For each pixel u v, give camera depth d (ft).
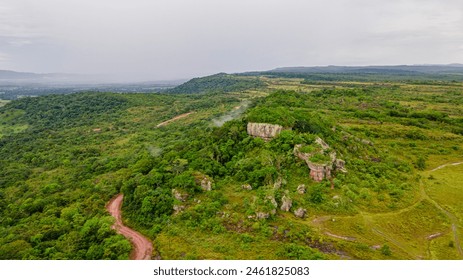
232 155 329.31
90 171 474.08
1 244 253.03
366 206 267.80
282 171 290.97
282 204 252.21
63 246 242.99
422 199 284.20
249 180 280.92
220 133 372.99
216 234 230.48
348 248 216.54
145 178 304.71
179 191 271.49
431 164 380.17
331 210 256.11
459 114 606.96
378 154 375.25
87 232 255.29
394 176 321.52
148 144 609.01
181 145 447.83
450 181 325.21
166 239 232.53
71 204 322.96
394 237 233.35
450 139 468.75
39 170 533.14
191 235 232.73
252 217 239.30
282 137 323.57
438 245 226.17
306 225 237.45
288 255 205.36
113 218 274.36
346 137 379.14
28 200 363.35
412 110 616.39
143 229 258.16
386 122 542.57
